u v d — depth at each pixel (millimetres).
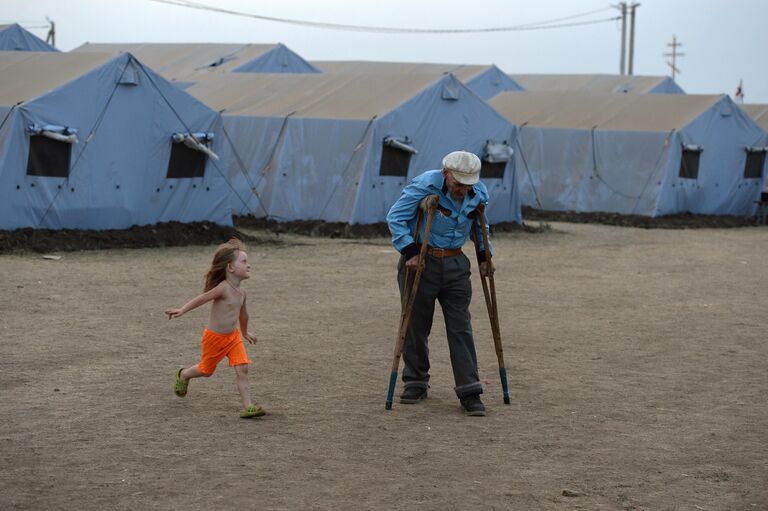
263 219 23234
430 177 7527
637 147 28969
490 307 7738
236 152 23828
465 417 7328
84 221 18312
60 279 13836
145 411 7246
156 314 11398
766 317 12227
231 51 41250
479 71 43094
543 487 5773
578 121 30531
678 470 6156
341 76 25938
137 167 19078
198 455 6215
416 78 24406
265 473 5891
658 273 16688
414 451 6422
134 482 5672
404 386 7848
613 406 7750
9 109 17281
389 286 14289
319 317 11602
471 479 5883
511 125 25828
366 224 22375
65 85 17938
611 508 5449
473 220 7680
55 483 5629
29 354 9094
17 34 36719
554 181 30188
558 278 15766
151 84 19203
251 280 14562
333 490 5613
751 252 20656
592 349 10078
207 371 7348
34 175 17547
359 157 22422
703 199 29875
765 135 31375
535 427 7086
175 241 18891
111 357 9086
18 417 7004
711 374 8977
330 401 7707
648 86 46469
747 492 5770
